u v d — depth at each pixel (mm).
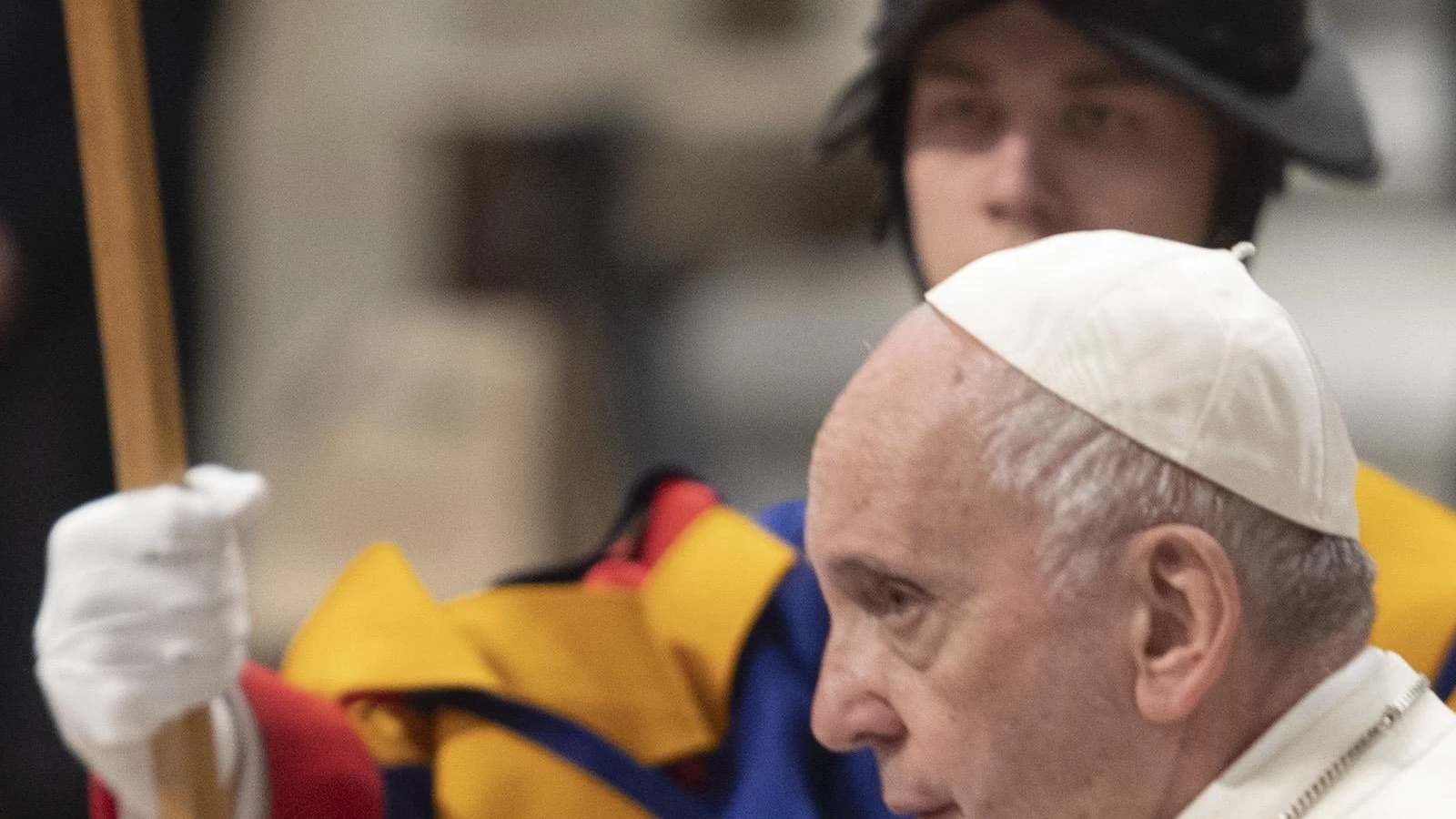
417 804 5609
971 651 4242
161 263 4816
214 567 4793
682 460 15469
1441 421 15750
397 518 15094
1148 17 5496
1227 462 4180
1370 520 5754
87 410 10734
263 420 16562
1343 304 17375
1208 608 4109
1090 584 4160
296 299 17250
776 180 18547
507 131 17078
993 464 4184
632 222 16328
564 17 18219
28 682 10844
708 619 5730
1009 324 4254
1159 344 4215
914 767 4363
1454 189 17797
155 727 4707
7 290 10461
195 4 10984
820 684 4488
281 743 5246
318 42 17328
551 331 15719
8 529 10750
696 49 18703
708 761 5613
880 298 18312
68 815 10977
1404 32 17312
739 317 17891
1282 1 5641
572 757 5531
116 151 4727
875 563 4289
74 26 4703
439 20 17688
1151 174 5598
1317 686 4281
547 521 15141
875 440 4281
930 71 5695
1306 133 5664
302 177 17188
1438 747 4262
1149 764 4234
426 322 16891
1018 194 5539
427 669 5598
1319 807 4176
